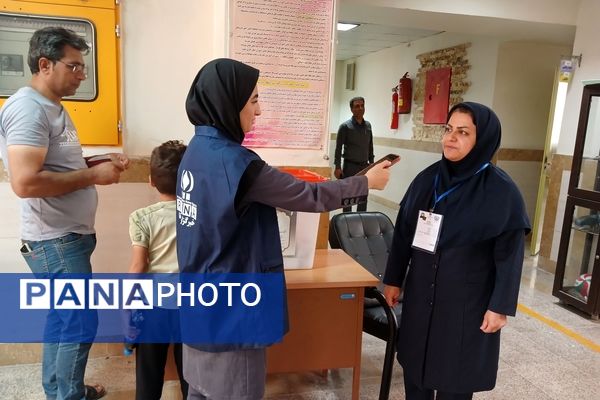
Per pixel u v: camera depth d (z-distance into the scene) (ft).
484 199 4.76
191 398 4.63
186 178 4.15
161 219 5.45
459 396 5.23
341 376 7.97
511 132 16.70
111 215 7.40
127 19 7.02
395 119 23.35
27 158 5.10
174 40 7.31
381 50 25.48
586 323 10.50
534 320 10.56
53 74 5.36
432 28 14.32
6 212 6.98
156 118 7.43
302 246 6.43
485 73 16.70
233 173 3.82
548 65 16.44
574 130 13.14
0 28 6.27
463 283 4.92
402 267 5.72
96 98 6.88
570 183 11.25
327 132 7.84
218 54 7.29
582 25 12.96
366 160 17.26
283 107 7.53
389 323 6.36
